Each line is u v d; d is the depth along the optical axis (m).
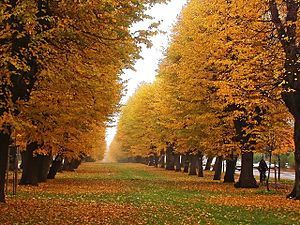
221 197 18.33
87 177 36.72
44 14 11.27
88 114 19.89
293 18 16.09
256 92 16.34
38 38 10.22
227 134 24.84
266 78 16.31
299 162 17.02
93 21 11.91
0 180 13.44
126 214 12.62
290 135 22.86
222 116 23.86
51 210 12.86
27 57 10.90
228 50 19.11
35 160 23.98
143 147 69.06
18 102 11.12
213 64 23.02
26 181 23.88
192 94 24.59
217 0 20.05
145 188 23.92
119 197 18.06
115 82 24.42
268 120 20.84
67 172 47.84
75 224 10.58
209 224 11.15
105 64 13.56
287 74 15.62
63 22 11.28
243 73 15.97
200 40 23.34
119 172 49.50
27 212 12.12
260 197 18.30
